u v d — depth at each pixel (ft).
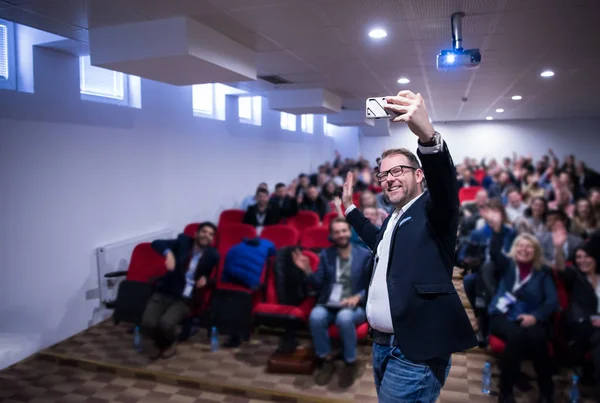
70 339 12.96
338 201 6.07
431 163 3.90
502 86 22.15
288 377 10.59
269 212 18.97
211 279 12.67
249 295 12.22
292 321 11.05
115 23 10.90
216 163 20.92
